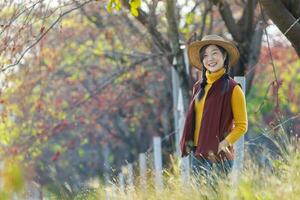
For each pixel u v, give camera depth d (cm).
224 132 883
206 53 905
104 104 2758
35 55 1795
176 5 1942
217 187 777
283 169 820
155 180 953
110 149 3469
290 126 979
